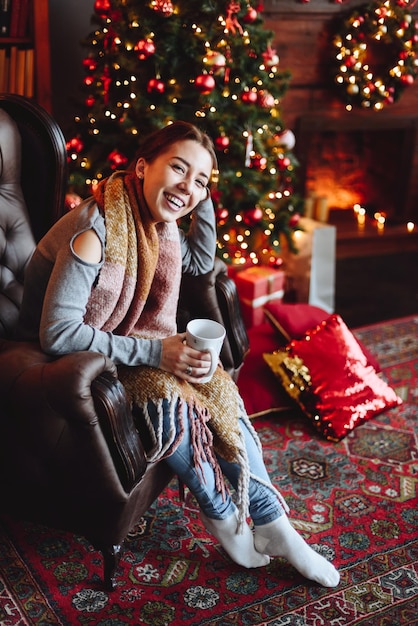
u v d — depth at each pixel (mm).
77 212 1567
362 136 4320
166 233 1718
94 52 2662
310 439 2312
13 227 1937
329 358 2346
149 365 1623
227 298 2029
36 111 1925
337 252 4082
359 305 3434
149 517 1941
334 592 1704
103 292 1567
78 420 1447
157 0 2311
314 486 2088
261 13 3264
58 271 1493
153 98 2518
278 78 2756
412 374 2748
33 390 1456
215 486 1667
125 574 1739
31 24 2775
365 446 2285
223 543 1709
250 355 2480
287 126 3594
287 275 3387
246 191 2613
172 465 1661
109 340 1559
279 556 1719
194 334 1578
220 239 2764
